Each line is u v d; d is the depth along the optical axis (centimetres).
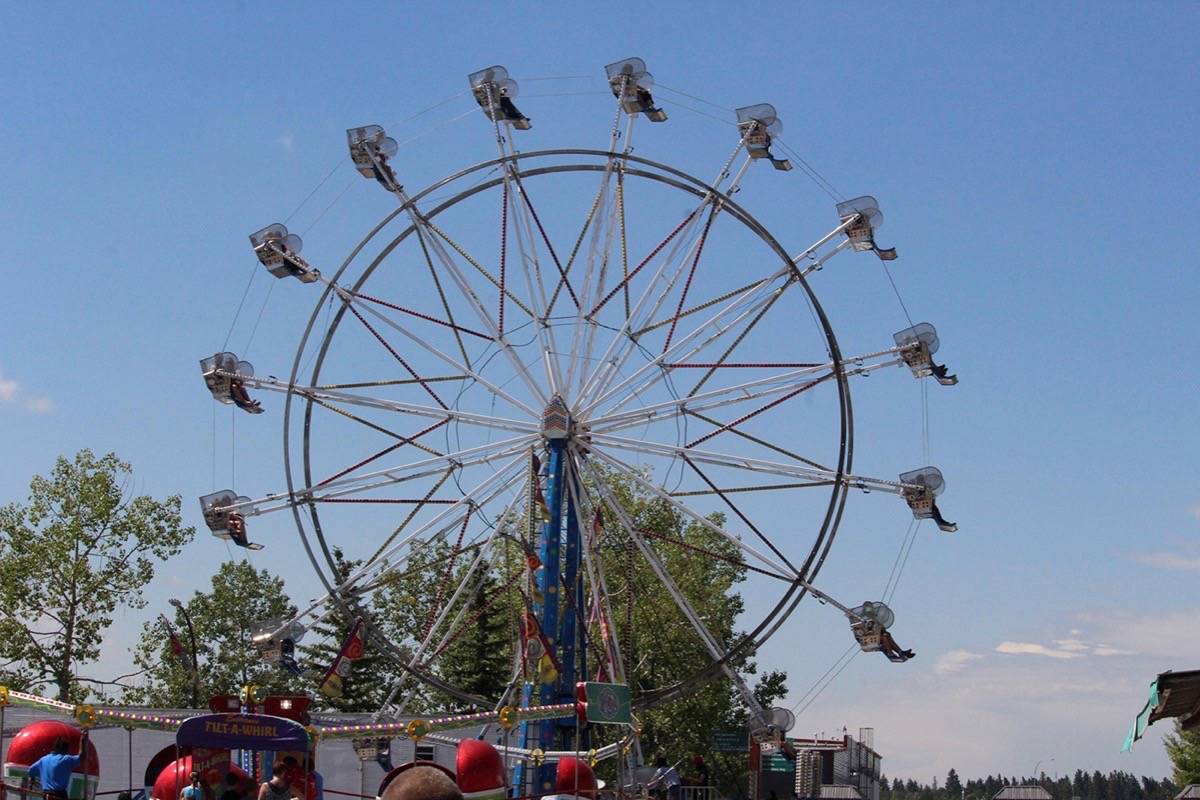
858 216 3800
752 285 3775
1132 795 14788
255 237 3838
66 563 5988
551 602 3669
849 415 3747
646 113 3978
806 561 3706
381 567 3784
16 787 2258
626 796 3341
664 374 3822
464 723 2527
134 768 3431
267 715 2012
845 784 6769
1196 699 2325
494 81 3916
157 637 6838
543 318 3822
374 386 3803
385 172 3956
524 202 3806
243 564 7756
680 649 6656
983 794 12062
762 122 3909
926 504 3747
